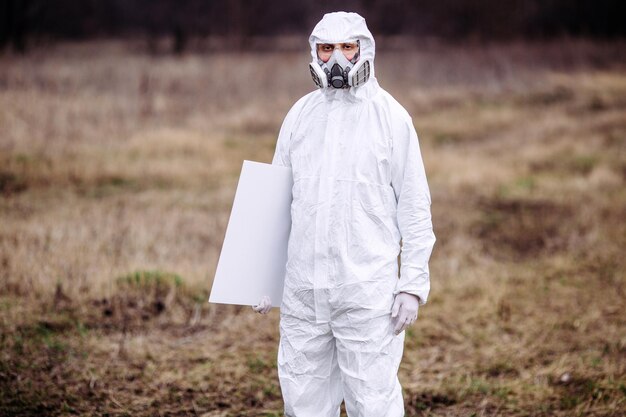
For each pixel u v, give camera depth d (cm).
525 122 1189
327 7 2553
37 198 723
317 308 241
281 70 1525
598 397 360
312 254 239
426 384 384
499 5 2223
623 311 478
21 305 459
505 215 720
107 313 464
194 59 1684
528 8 2255
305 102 252
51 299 470
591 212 703
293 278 245
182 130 1037
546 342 436
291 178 255
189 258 565
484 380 387
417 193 242
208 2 2417
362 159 238
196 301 491
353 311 238
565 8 2262
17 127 945
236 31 2291
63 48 2039
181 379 384
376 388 239
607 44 1884
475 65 1634
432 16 2358
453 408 360
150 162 879
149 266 531
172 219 657
